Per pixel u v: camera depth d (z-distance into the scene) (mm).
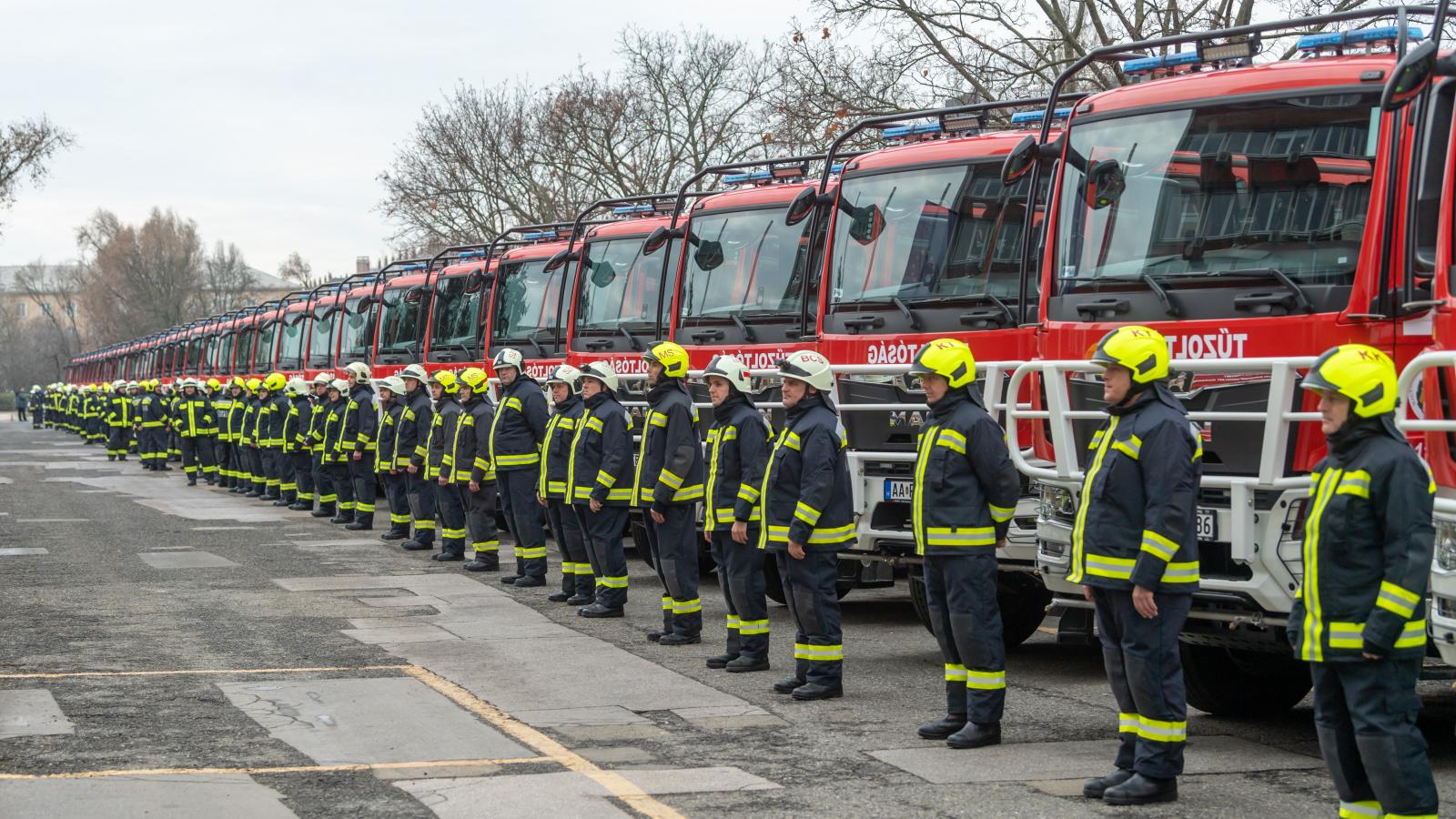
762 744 7668
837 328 11008
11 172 47969
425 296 23156
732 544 9812
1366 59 7887
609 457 12023
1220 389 7598
